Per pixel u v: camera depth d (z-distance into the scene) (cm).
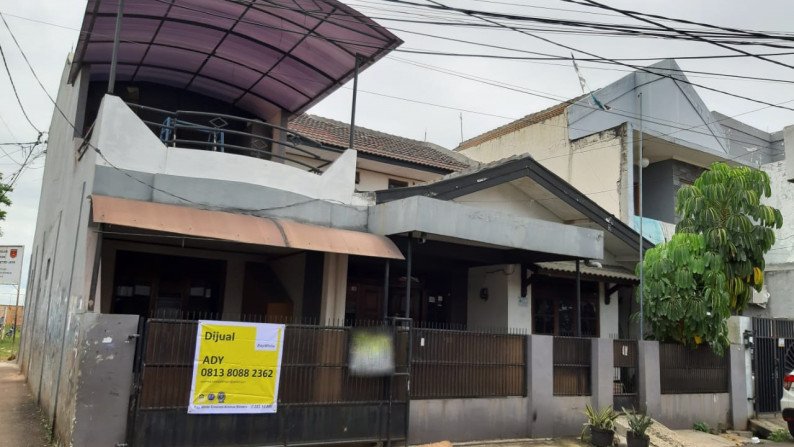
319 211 1018
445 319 1470
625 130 1723
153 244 1177
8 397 1252
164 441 711
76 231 962
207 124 1338
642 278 1285
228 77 1230
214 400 745
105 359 689
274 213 967
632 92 1803
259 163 973
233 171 948
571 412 1081
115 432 682
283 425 795
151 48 1104
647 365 1191
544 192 1341
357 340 864
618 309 1691
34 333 1502
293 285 1162
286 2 951
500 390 1016
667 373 1238
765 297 1856
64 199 1193
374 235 1030
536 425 1031
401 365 910
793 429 1147
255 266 1297
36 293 1628
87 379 677
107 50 1098
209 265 1273
